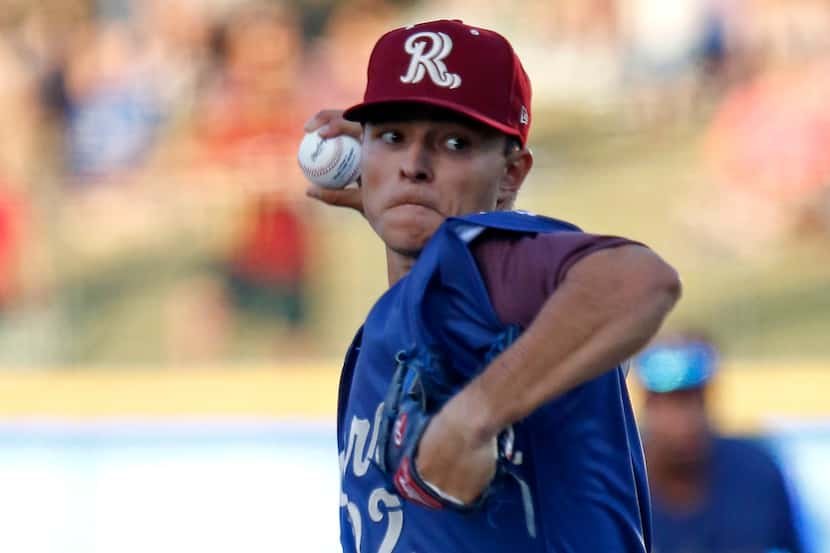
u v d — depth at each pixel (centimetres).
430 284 631
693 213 2802
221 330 2836
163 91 3047
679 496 1436
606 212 2836
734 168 2834
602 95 2989
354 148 890
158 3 3169
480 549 651
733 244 2767
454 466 559
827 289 2694
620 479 676
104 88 3066
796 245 2753
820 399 2486
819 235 2758
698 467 1429
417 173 682
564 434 656
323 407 2580
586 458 661
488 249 626
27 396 2692
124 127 3006
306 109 3023
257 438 2500
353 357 741
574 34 3066
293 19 3122
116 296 2872
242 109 3002
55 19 3175
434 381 604
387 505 680
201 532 2470
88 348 2848
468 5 3167
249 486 2480
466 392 561
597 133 2933
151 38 3133
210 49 3100
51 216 2922
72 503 2502
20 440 2533
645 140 2908
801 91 2889
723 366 2638
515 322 609
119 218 2922
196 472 2494
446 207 687
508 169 740
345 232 2823
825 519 2339
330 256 2822
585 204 2847
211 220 2881
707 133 2888
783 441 2417
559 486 653
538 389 552
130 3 3188
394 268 736
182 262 2873
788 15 2966
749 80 2939
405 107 681
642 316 545
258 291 2833
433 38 691
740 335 2697
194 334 2844
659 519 1436
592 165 2886
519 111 711
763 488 1435
